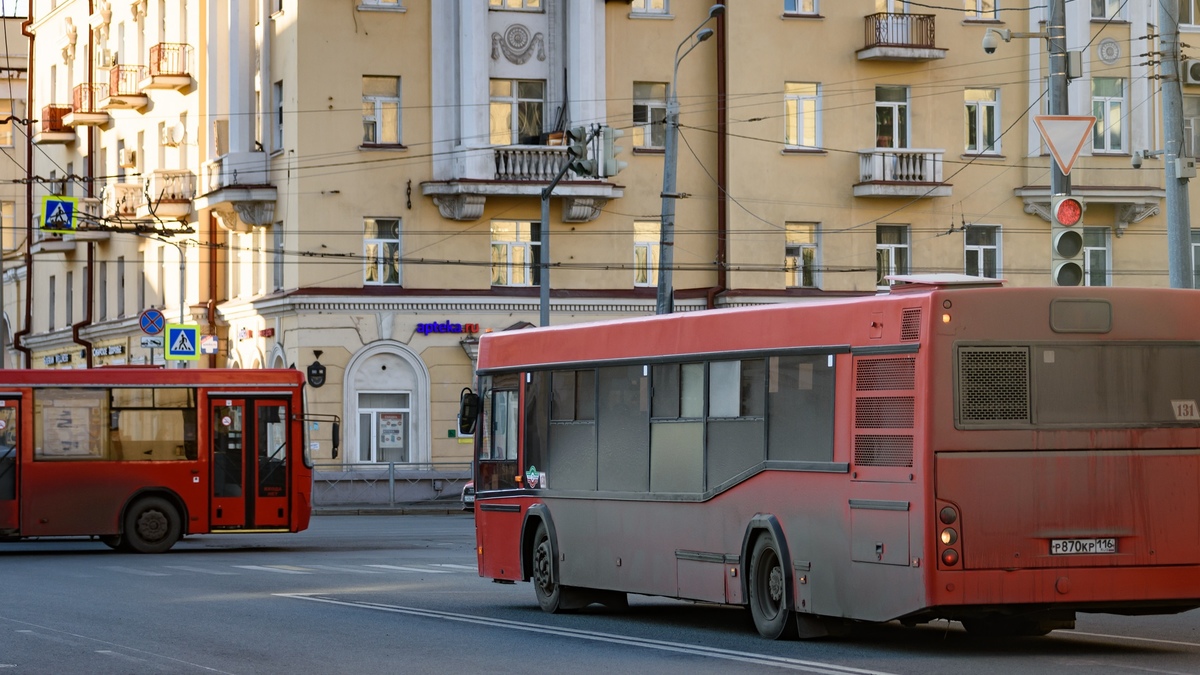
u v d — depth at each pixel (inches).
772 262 1979.6
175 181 2177.7
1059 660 562.9
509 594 904.3
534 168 1929.1
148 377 1311.5
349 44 1923.0
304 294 1907.0
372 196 1929.1
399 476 1929.1
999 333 571.2
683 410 699.4
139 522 1300.4
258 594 892.6
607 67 1972.2
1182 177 941.8
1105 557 570.6
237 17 2027.6
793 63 1982.0
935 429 564.4
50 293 2827.3
